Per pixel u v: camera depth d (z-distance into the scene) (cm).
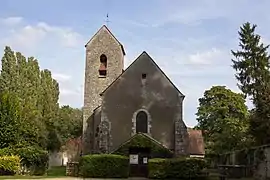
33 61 5275
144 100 3434
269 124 2814
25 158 3108
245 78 4475
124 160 3005
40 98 5250
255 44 4509
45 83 5441
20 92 4925
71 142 5884
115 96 3447
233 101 5047
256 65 4469
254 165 2809
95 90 3919
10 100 3459
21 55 5128
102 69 3962
